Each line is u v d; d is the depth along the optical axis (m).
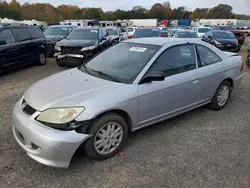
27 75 8.02
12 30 8.33
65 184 2.71
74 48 9.04
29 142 2.82
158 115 3.71
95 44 9.40
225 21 68.56
